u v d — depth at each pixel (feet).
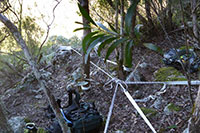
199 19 7.24
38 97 14.38
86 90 12.76
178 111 9.12
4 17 5.51
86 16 2.27
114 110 10.80
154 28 15.01
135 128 9.14
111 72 14.32
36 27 10.32
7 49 9.42
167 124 8.66
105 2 14.60
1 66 9.90
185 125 8.14
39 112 12.58
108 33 2.41
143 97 11.15
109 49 2.30
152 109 9.87
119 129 9.36
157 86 11.55
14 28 5.59
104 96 12.17
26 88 15.16
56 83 15.71
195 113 3.77
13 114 12.69
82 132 8.77
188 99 9.59
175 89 10.70
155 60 14.19
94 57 17.08
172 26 14.73
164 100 10.19
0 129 6.68
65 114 9.25
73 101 10.02
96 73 14.93
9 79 12.46
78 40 20.54
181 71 12.19
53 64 18.60
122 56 11.63
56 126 8.97
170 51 12.74
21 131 9.49
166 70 12.67
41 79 5.97
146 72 13.25
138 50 15.87
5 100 14.19
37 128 9.93
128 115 10.09
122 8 9.36
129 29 2.26
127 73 12.51
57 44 21.33
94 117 9.14
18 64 11.67
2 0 6.52
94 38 2.31
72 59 18.08
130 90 11.81
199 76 10.73
